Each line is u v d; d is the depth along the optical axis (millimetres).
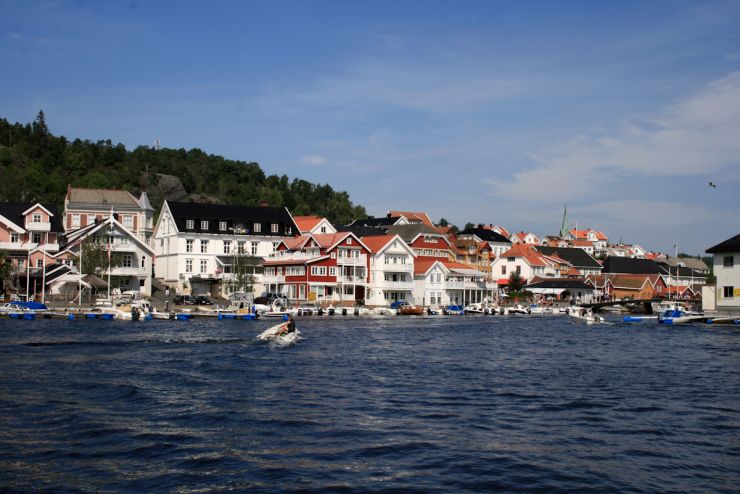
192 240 127062
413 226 148125
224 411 31828
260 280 126312
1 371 41719
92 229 111250
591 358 54156
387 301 127688
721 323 103250
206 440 26969
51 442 26281
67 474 22781
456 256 175375
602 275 185000
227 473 23078
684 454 25812
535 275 180750
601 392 37938
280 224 136750
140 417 30438
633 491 21875
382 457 25000
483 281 141125
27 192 190250
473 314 124750
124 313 85750
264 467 23734
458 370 45875
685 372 46250
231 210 134250
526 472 23516
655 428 29641
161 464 23938
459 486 22109
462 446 26500
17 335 62188
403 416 31422
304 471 23344
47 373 41188
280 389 37531
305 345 59719
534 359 53031
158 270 135375
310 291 116500
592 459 25078
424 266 133125
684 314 109312
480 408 33375
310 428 28984
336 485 22031
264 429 28734
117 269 108500
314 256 119125
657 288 184250
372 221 197875
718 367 49062
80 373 41406
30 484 21812
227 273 122750
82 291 99875
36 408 31672
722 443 27328
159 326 76000
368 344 61938
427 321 100875
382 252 126000
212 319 89312
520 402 34906
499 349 60281
